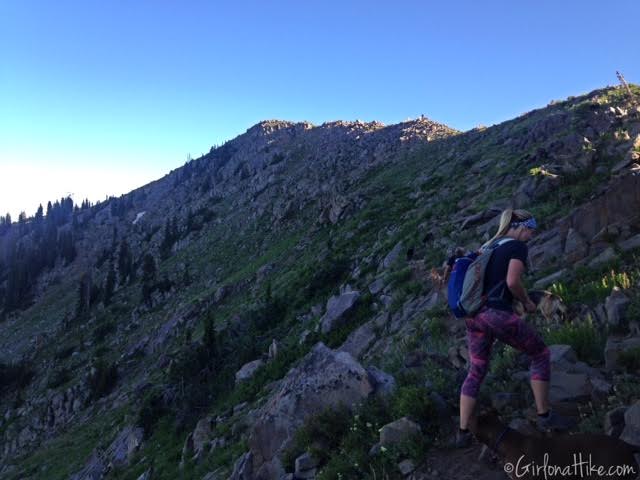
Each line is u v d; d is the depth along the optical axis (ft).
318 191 293.23
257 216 343.67
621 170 53.62
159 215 554.87
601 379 17.79
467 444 16.53
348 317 71.87
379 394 22.39
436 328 38.11
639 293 22.79
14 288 479.00
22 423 216.13
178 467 61.98
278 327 106.22
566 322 23.86
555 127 110.11
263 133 585.22
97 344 286.66
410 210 123.34
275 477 22.70
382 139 331.36
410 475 16.30
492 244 14.30
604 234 34.04
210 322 118.73
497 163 111.14
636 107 99.96
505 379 19.84
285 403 25.25
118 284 396.78
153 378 150.10
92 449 127.75
